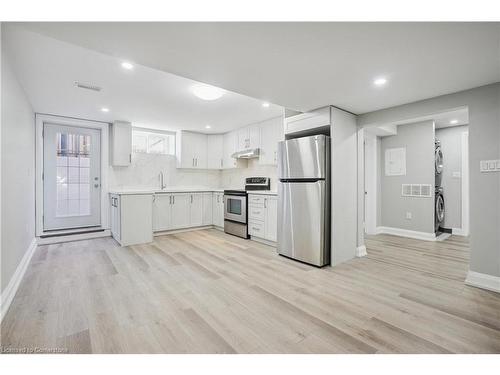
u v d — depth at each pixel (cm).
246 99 338
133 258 327
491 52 178
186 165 539
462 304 205
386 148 508
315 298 216
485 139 237
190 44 169
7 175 204
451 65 198
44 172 411
